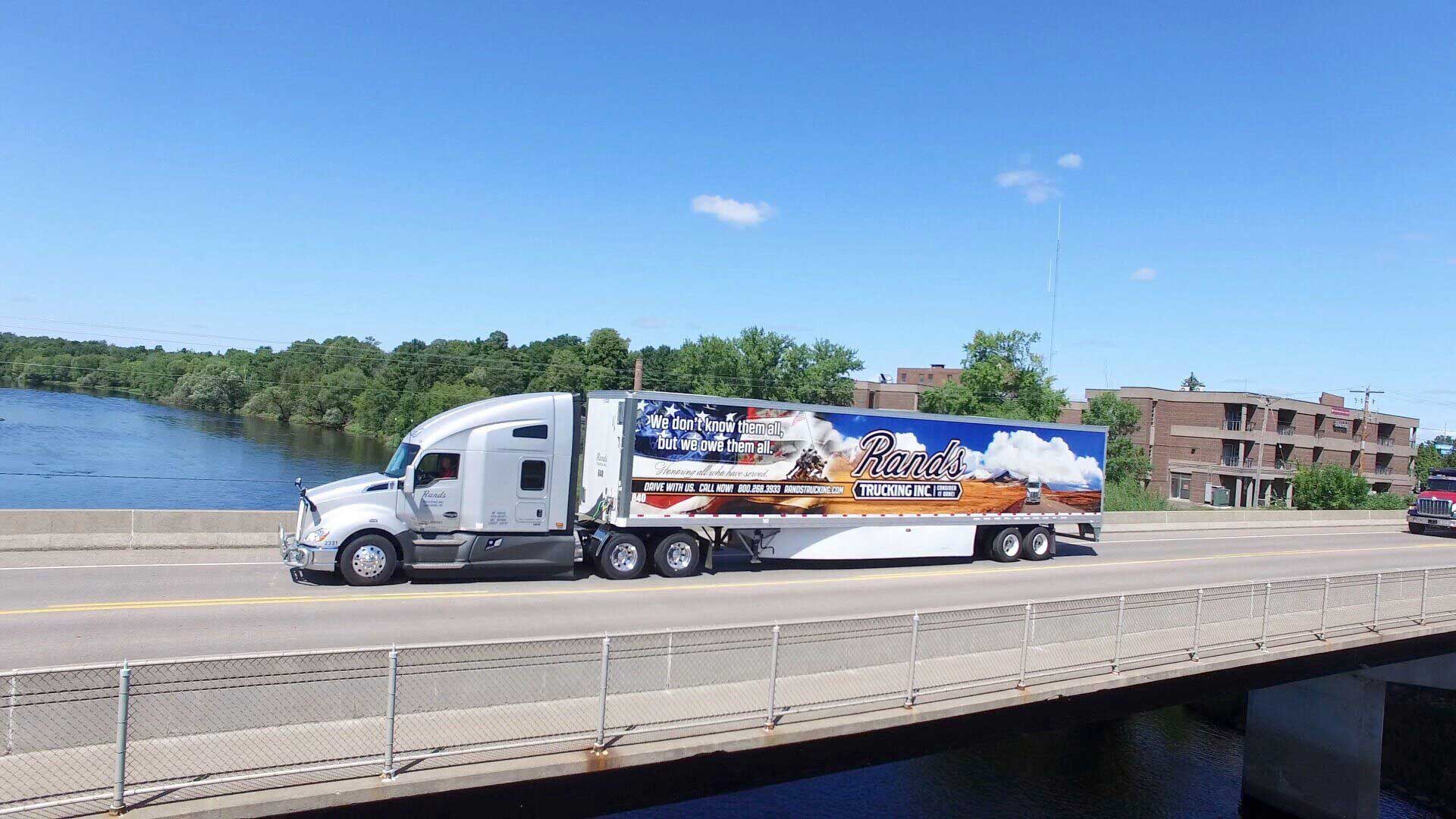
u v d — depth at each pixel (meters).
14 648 10.75
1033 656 12.02
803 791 19.34
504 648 10.16
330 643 11.52
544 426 17.25
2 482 44.28
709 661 10.41
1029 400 56.09
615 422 18.36
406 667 8.71
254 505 41.75
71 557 16.91
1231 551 28.33
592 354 93.44
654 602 15.51
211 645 11.24
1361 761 19.11
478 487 16.70
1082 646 12.52
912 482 21.22
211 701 8.10
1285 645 14.42
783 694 10.09
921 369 103.19
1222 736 24.73
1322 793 19.55
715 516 18.80
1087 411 67.31
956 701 10.52
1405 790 22.80
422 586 16.06
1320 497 58.12
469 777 7.77
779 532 19.84
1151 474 68.31
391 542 16.09
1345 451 74.06
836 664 10.95
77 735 7.88
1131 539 30.50
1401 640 16.77
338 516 15.71
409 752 7.87
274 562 17.72
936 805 19.06
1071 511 23.97
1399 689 27.92
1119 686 11.88
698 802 18.44
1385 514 43.88
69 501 40.28
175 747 7.64
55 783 6.93
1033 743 23.06
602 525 18.70
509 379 86.75
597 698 9.31
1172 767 22.25
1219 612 14.32
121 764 6.75
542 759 8.13
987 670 11.52
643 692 9.60
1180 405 67.75
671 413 18.23
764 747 9.16
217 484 47.12
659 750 8.60
